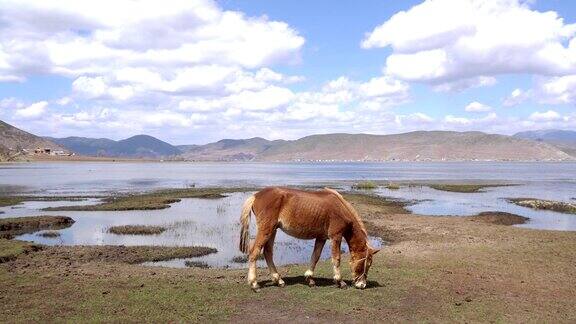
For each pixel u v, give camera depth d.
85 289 11.89
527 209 41.06
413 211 38.38
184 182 86.38
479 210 39.84
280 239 24.53
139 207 39.62
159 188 67.50
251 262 11.62
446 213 37.31
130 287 12.12
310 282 12.15
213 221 31.98
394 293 11.62
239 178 104.94
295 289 11.80
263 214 11.55
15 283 12.57
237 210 38.84
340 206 11.81
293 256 20.19
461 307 10.70
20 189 64.75
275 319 9.73
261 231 11.54
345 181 89.19
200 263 18.62
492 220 32.34
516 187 71.56
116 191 60.81
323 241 12.06
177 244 23.17
